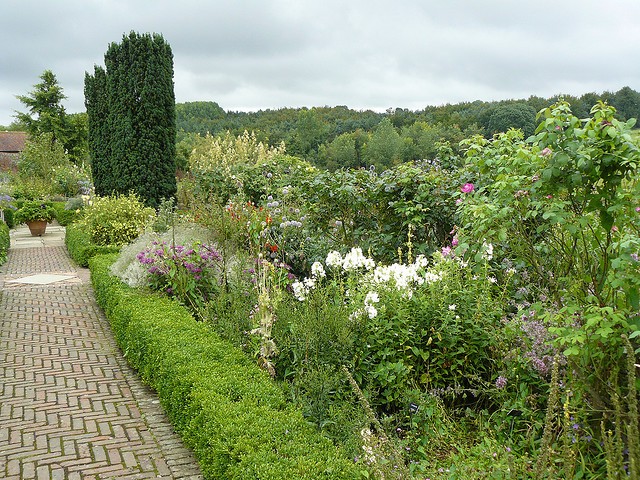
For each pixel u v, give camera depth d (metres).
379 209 6.59
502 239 3.12
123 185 14.09
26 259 12.85
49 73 43.41
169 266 6.54
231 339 4.84
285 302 4.79
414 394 3.63
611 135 2.71
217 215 7.32
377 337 3.89
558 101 3.02
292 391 3.74
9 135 46.12
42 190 24.92
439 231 6.21
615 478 2.04
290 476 2.62
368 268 4.63
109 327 6.89
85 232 12.79
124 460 3.56
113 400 4.59
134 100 13.82
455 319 3.97
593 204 2.90
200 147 20.08
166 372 4.19
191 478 3.33
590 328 2.74
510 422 3.43
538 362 3.28
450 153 6.98
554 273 3.38
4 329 6.72
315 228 7.24
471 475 2.77
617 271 2.83
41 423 4.11
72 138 42.44
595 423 2.91
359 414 3.39
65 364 5.48
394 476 2.57
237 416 3.30
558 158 2.81
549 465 2.61
